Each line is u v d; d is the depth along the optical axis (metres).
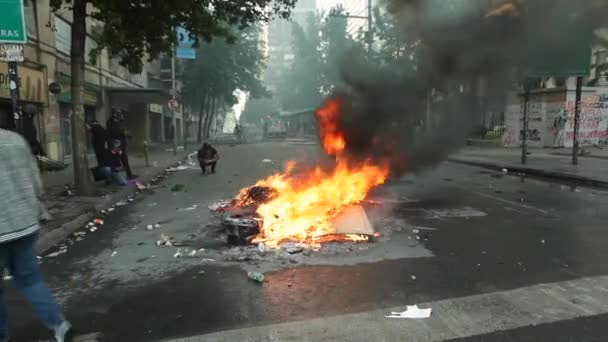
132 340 3.25
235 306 3.79
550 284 4.18
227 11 10.41
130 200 9.22
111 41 9.05
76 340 3.25
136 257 5.23
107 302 3.94
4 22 6.40
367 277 4.42
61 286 4.35
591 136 22.19
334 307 3.74
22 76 12.39
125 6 9.38
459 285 4.19
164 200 9.17
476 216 7.22
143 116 29.50
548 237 5.88
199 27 10.33
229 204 7.33
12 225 2.85
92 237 6.24
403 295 3.96
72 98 8.91
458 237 5.91
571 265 4.72
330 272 4.57
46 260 5.18
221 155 21.98
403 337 3.20
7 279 4.46
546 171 12.52
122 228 6.75
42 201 3.21
